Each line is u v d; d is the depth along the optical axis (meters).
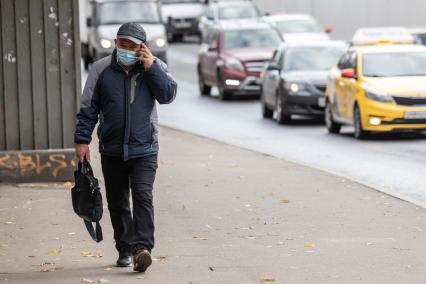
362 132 46.59
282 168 34.34
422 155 39.97
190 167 34.62
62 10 29.64
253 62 68.69
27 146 29.83
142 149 19.02
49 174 29.81
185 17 123.38
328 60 56.41
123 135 18.94
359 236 22.39
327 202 27.05
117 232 19.61
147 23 81.00
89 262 19.97
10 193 28.17
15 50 29.58
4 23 29.45
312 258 20.11
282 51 57.66
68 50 29.77
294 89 53.88
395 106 45.59
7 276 18.69
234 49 70.12
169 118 57.78
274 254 20.52
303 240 21.98
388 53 48.50
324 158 39.41
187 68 94.06
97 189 19.20
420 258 20.05
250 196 28.14
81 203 19.16
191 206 26.52
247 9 95.94
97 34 80.31
